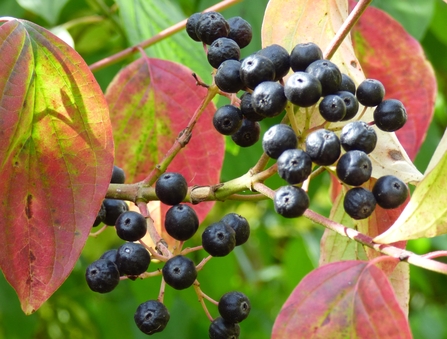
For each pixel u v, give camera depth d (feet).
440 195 0.48
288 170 0.49
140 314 0.52
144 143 0.74
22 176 0.54
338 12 0.65
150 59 0.75
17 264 0.53
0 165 0.52
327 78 0.51
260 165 0.54
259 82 0.52
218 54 0.56
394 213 0.65
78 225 0.54
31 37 0.55
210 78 0.86
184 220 0.54
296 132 0.54
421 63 0.82
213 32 0.58
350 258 0.68
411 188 0.95
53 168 0.54
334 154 0.49
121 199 0.58
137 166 0.74
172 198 0.55
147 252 0.53
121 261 0.53
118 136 0.74
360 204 0.50
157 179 0.58
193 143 0.73
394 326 0.47
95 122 0.55
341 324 0.47
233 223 0.56
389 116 0.54
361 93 0.55
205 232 0.53
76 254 0.54
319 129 0.51
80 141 0.55
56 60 0.55
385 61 0.82
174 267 0.51
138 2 0.86
